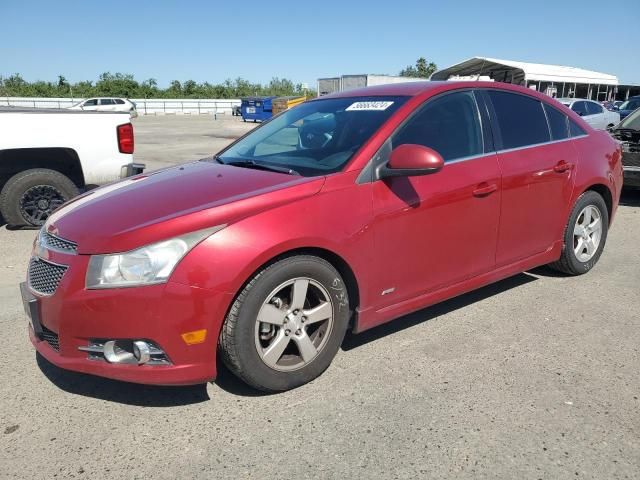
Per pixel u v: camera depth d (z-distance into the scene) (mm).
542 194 3951
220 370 3166
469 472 2289
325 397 2863
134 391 2961
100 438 2559
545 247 4160
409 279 3262
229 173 3244
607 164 4527
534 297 4215
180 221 2555
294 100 33750
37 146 6309
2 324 3848
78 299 2529
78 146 6516
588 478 2248
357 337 3555
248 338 2668
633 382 2984
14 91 57469
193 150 16438
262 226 2637
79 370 2629
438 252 3355
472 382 2988
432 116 3434
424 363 3205
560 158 4082
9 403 2857
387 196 3064
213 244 2537
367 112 3455
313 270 2814
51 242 2814
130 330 2496
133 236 2525
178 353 2537
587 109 16672
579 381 2994
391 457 2387
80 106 40281
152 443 2516
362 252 2980
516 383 2977
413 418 2666
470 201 3443
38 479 2289
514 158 3748
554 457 2375
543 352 3330
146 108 50875
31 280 2855
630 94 41188
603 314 3893
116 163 6781
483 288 4426
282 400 2848
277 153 3543
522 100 4031
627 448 2432
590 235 4598
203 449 2465
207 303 2512
